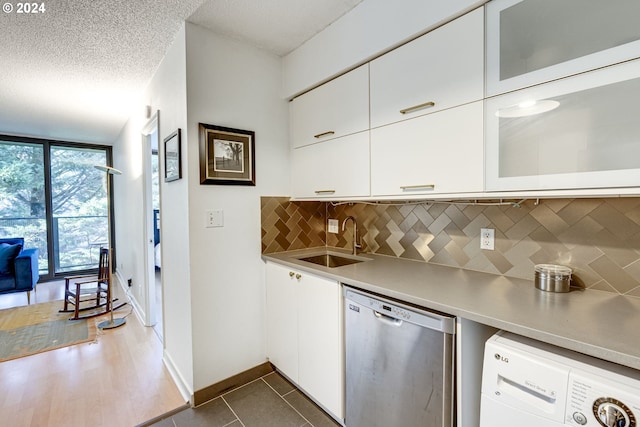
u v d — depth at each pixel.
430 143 1.49
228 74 2.09
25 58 2.28
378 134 1.73
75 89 2.88
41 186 4.98
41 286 4.76
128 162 3.96
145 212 3.18
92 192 5.43
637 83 0.97
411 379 1.30
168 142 2.23
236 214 2.15
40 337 2.95
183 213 2.02
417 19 1.48
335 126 2.01
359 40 1.77
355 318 1.55
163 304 2.49
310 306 1.86
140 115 3.07
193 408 1.92
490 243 1.65
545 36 1.14
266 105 2.30
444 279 1.54
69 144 5.18
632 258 1.24
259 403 1.97
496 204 1.61
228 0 1.71
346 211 2.48
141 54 2.25
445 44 1.41
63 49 2.16
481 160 1.32
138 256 3.52
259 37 2.11
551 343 0.93
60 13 1.75
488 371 1.02
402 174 1.62
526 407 0.93
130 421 1.81
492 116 1.28
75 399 2.01
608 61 1.02
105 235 5.56
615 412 0.78
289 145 2.44
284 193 2.42
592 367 0.87
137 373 2.33
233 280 2.14
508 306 1.16
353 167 1.90
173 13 1.80
